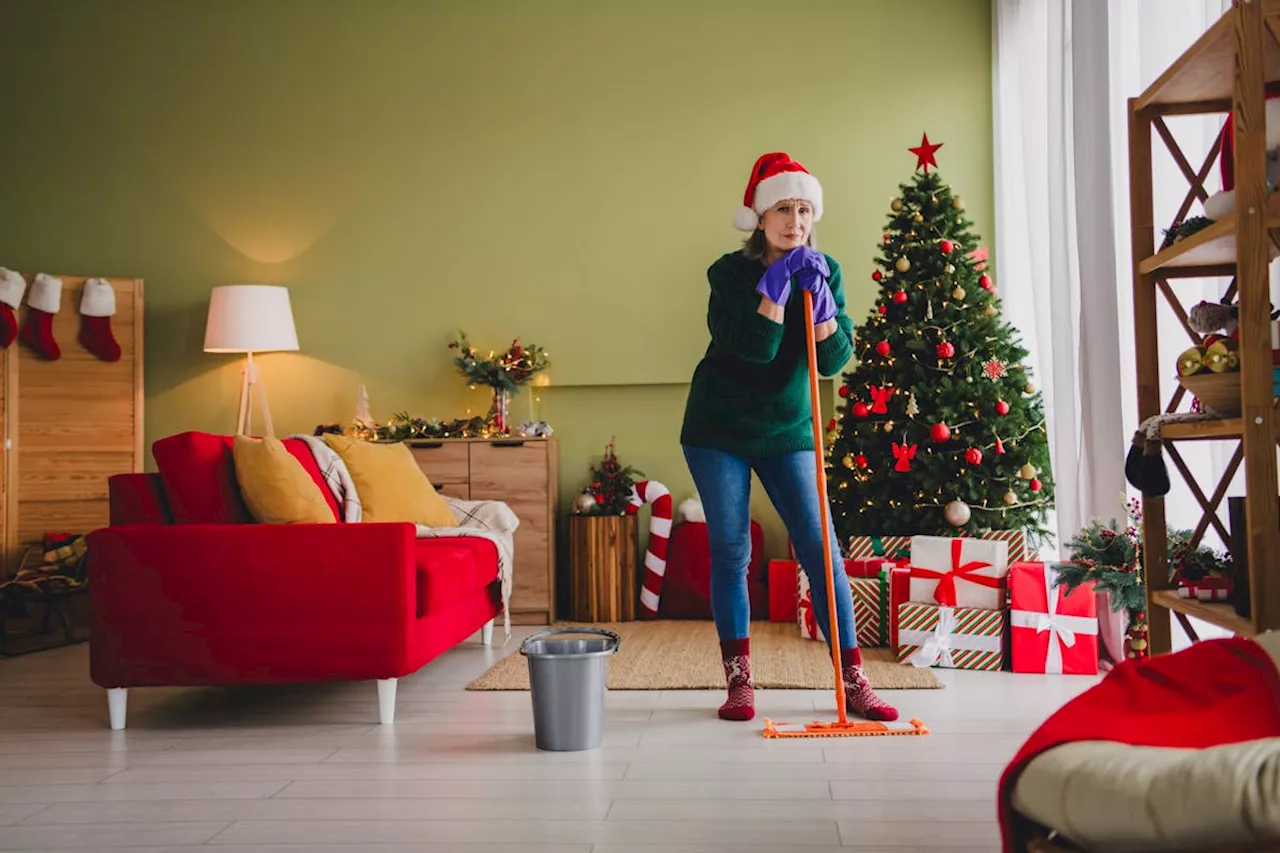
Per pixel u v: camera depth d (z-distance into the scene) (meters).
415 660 3.28
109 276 6.02
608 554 5.44
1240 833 1.15
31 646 4.89
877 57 5.71
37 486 5.53
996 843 2.04
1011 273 5.20
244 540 3.20
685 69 5.82
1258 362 1.95
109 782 2.62
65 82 6.05
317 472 4.29
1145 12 3.43
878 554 4.52
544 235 5.86
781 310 2.93
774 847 2.04
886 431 4.46
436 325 5.89
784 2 5.77
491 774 2.60
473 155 5.91
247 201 5.99
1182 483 3.26
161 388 6.00
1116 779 1.25
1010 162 5.23
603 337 5.81
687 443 3.20
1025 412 4.50
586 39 5.88
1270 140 2.04
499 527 4.89
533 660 2.82
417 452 5.45
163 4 6.06
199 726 3.23
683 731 2.99
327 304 5.95
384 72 5.97
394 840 2.13
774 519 5.71
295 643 3.19
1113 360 3.73
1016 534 4.15
